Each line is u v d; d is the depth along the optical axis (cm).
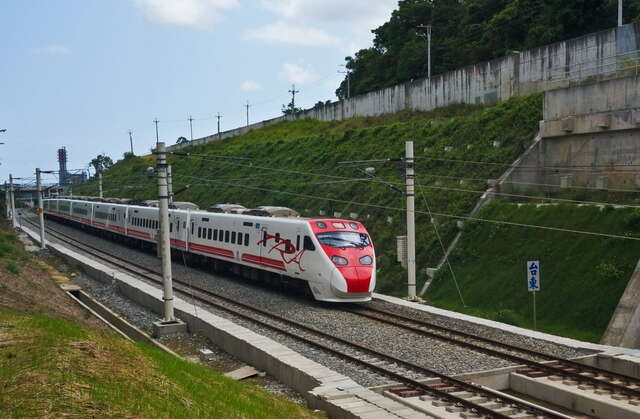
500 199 2920
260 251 2594
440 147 3581
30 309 1736
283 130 6294
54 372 873
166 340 1852
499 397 1218
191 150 7588
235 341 1611
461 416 1123
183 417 830
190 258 3444
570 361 1448
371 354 1545
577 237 2342
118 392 852
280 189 4728
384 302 2283
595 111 2714
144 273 3162
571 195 2683
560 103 2880
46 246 4372
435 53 5509
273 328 1828
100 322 2148
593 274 2155
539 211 2605
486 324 1848
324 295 2202
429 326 1848
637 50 3080
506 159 3059
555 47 3528
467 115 4016
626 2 4222
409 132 4106
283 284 2564
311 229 2280
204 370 1204
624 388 1248
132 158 10056
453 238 2867
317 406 1174
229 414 913
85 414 749
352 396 1173
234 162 6022
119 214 4606
